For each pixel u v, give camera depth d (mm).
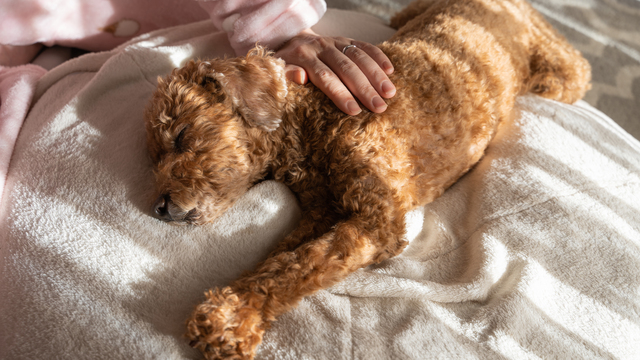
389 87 1290
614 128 1780
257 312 1104
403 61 1408
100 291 1152
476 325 1177
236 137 1235
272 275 1142
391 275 1297
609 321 1218
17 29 1845
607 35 2707
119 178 1318
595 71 2551
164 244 1234
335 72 1372
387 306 1231
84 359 1059
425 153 1369
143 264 1206
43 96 1628
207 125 1207
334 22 2035
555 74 1876
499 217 1402
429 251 1419
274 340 1132
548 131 1601
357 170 1278
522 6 1994
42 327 1093
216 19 1729
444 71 1402
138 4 1977
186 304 1188
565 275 1291
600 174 1506
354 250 1188
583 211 1399
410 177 1364
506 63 1623
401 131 1308
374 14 2744
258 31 1610
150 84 1626
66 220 1248
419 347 1118
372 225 1239
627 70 2559
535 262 1303
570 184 1457
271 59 1292
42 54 2047
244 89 1244
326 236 1215
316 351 1097
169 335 1122
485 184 1490
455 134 1397
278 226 1327
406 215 1466
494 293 1281
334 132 1284
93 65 1705
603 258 1317
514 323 1165
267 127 1256
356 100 1342
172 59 1688
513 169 1495
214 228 1270
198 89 1245
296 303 1152
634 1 2873
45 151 1384
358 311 1211
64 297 1135
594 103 2428
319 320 1161
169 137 1228
